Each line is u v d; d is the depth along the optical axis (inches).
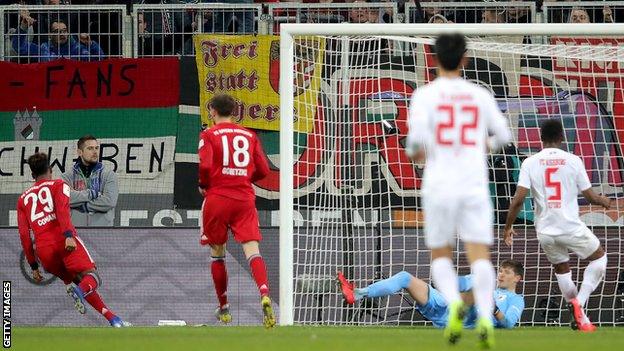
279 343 1106.7
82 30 2081.7
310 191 1918.1
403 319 1847.9
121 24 2074.3
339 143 1925.4
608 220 1936.5
